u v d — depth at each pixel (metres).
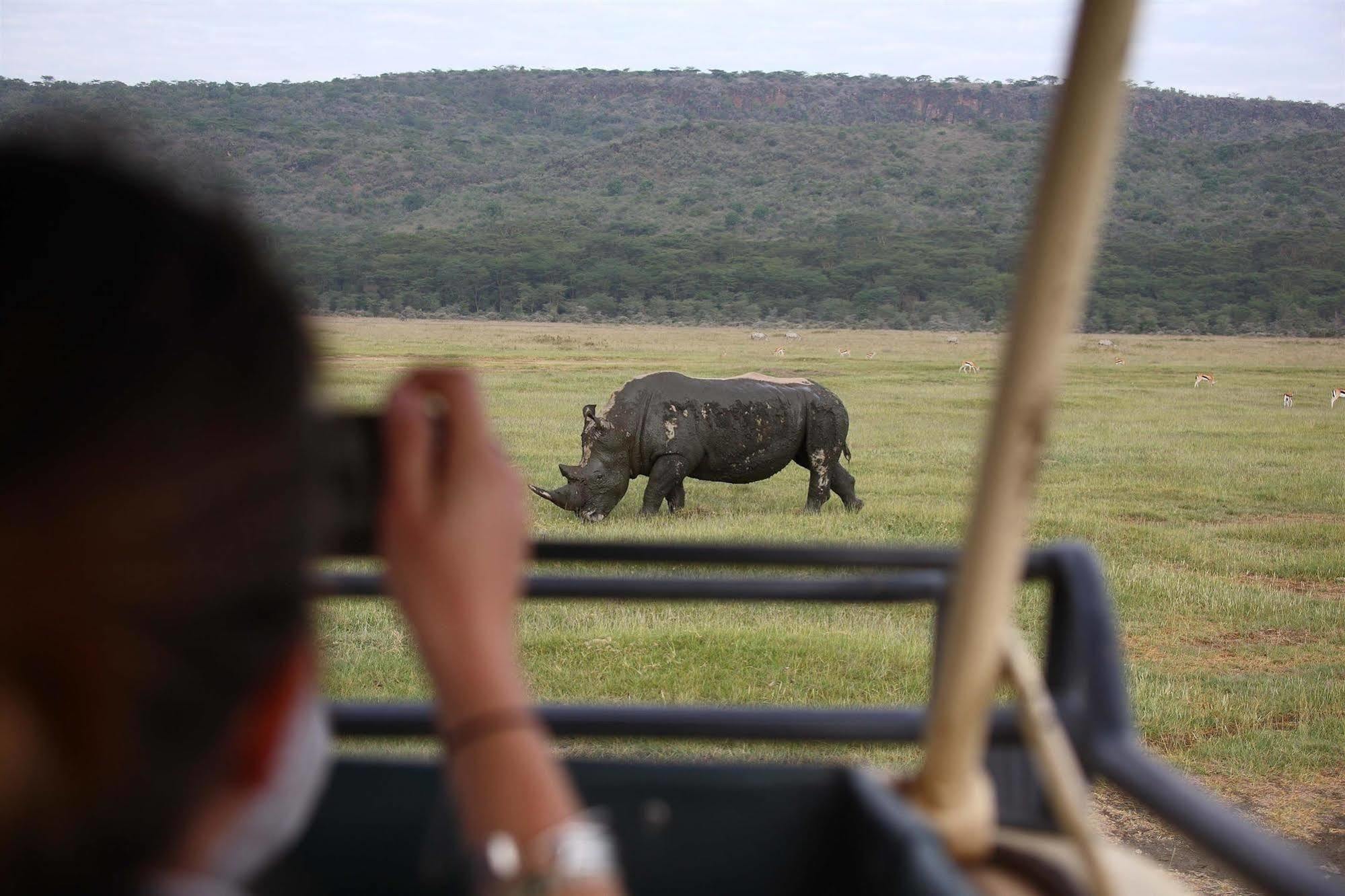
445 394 0.85
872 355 71.88
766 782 1.39
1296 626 10.71
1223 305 135.62
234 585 0.47
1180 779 1.41
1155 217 196.50
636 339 89.44
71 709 0.44
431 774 1.45
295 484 0.50
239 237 0.52
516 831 0.72
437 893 1.45
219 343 0.49
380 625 8.91
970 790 1.18
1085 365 64.75
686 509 17.88
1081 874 1.30
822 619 9.66
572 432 26.02
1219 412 36.81
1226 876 5.82
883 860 1.15
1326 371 63.25
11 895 0.44
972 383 47.50
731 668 8.00
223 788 0.51
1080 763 1.57
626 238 173.50
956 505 17.58
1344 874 5.87
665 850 1.40
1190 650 9.92
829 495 18.22
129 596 0.45
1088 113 1.01
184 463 0.46
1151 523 16.73
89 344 0.46
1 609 0.44
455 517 0.81
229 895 0.52
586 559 1.73
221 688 0.47
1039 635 9.20
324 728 0.89
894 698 7.52
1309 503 18.69
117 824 0.45
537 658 8.14
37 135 0.50
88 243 0.47
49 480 0.44
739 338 95.69
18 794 0.44
